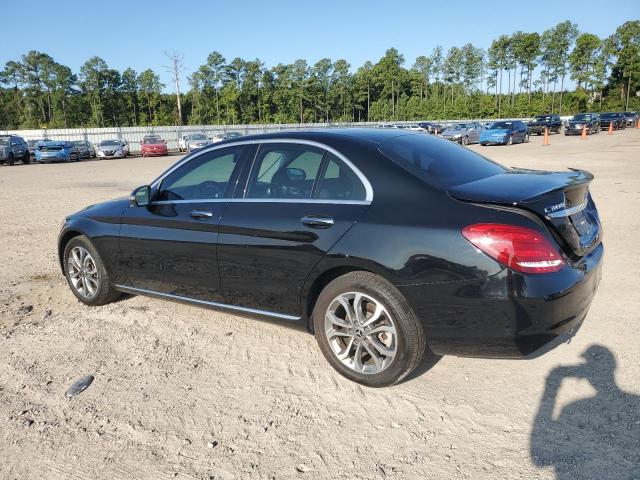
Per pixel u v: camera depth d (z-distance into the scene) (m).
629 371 3.24
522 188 2.94
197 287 3.89
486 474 2.41
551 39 103.75
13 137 30.89
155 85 111.75
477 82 112.69
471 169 3.42
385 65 117.56
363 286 3.01
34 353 3.80
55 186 15.82
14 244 7.46
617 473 2.37
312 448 2.65
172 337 4.02
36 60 107.19
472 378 3.26
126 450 2.68
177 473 2.50
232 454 2.62
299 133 3.61
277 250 3.34
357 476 2.43
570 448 2.56
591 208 3.54
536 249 2.66
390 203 3.01
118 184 16.12
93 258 4.56
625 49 94.44
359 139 3.41
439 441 2.66
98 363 3.62
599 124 45.72
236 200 3.67
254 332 4.08
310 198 3.33
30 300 4.96
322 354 3.65
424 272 2.80
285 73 108.06
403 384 3.22
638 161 17.25
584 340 3.69
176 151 47.81
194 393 3.20
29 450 2.70
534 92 109.50
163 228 4.01
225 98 103.56
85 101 109.19
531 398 3.01
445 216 2.82
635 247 6.09
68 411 3.04
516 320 2.67
